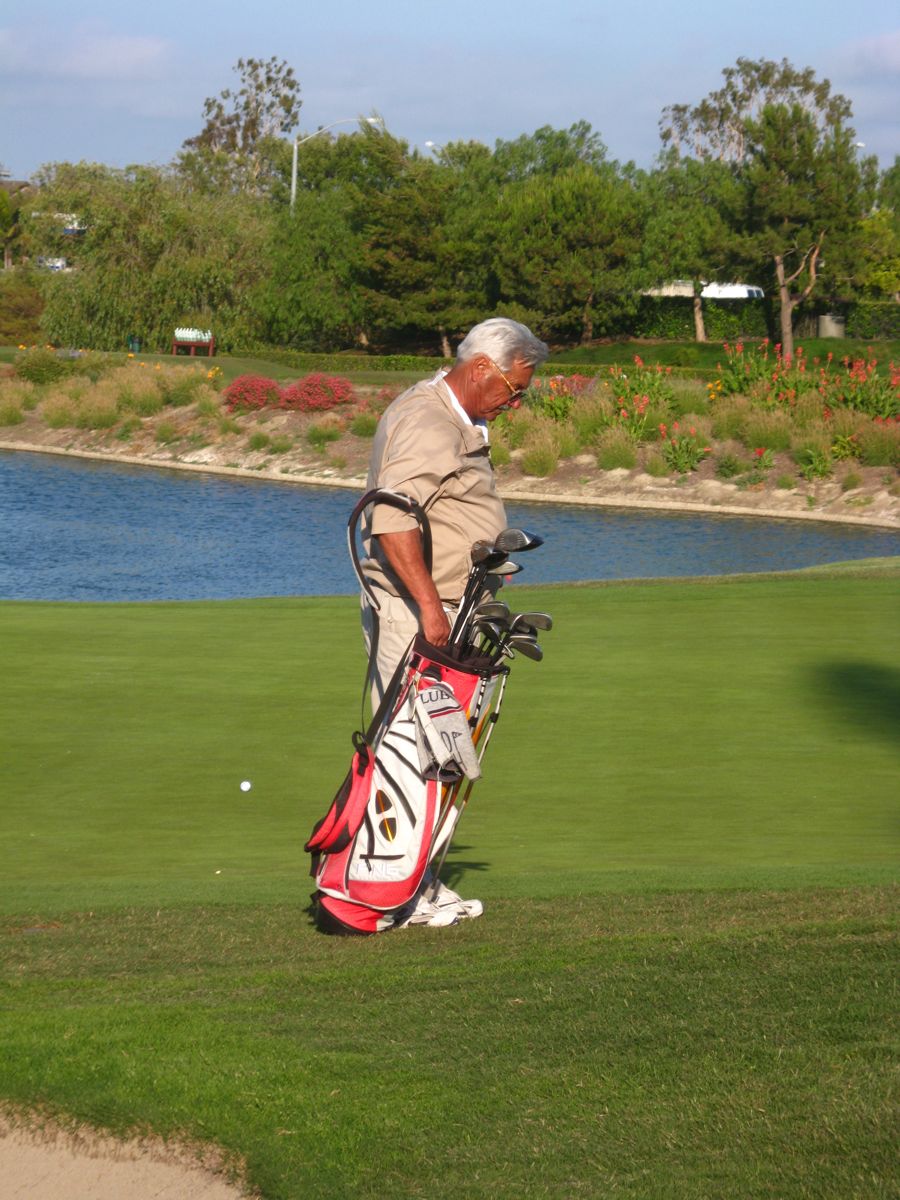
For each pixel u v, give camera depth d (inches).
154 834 469.7
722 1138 213.9
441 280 4734.3
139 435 3029.0
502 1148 214.7
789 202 4500.5
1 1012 266.1
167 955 315.6
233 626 888.9
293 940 327.9
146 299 4397.1
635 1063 240.7
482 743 350.9
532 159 5201.8
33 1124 225.6
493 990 280.2
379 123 4845.0
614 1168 207.8
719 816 489.7
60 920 351.3
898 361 4335.6
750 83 6756.9
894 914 327.6
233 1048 248.2
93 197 4379.9
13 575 1663.4
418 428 309.9
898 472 2219.5
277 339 4724.4
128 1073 237.8
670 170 5246.1
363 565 323.3
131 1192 211.0
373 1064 243.3
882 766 557.9
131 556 1806.1
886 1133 211.3
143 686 707.4
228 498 2379.4
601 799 513.3
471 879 395.5
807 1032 249.9
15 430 3213.6
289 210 4758.9
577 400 2608.3
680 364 4525.1
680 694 687.1
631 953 301.3
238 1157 216.8
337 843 326.0
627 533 2014.0
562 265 4687.5
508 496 2363.4
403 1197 204.4
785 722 630.5
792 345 4714.6
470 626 316.8
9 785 531.2
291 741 602.9
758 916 335.9
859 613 901.8
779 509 2203.5
